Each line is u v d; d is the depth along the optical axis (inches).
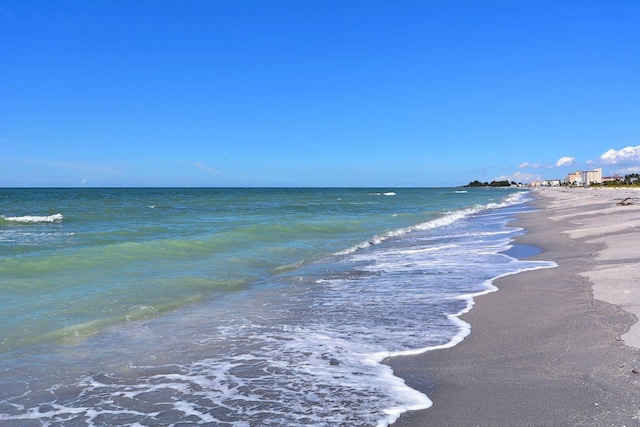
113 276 464.8
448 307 360.2
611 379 207.3
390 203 2593.5
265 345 276.7
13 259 510.3
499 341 272.1
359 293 419.2
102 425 182.1
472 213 1770.4
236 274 504.1
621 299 340.2
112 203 2241.6
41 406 198.5
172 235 842.8
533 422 174.7
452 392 205.5
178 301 385.7
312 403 198.5
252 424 181.5
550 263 547.8
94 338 289.3
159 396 207.9
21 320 316.8
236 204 2298.2
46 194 3912.4
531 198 3563.0
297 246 735.1
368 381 220.8
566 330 281.7
